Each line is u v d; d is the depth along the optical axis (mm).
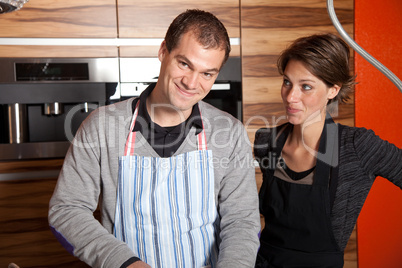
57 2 2191
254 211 1114
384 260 2471
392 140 2482
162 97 1073
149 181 1089
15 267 946
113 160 1089
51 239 2285
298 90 1191
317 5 2430
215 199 1158
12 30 2164
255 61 2404
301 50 1154
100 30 2250
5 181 2227
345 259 2455
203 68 973
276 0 2393
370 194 2430
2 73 2180
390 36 2441
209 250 1143
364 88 2438
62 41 2221
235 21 2365
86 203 1076
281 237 1264
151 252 1105
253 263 997
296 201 1234
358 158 1208
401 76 2457
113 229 1129
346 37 834
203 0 2326
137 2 2270
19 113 2270
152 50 2309
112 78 2293
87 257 962
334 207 1206
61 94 2264
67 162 1096
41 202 2268
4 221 2236
